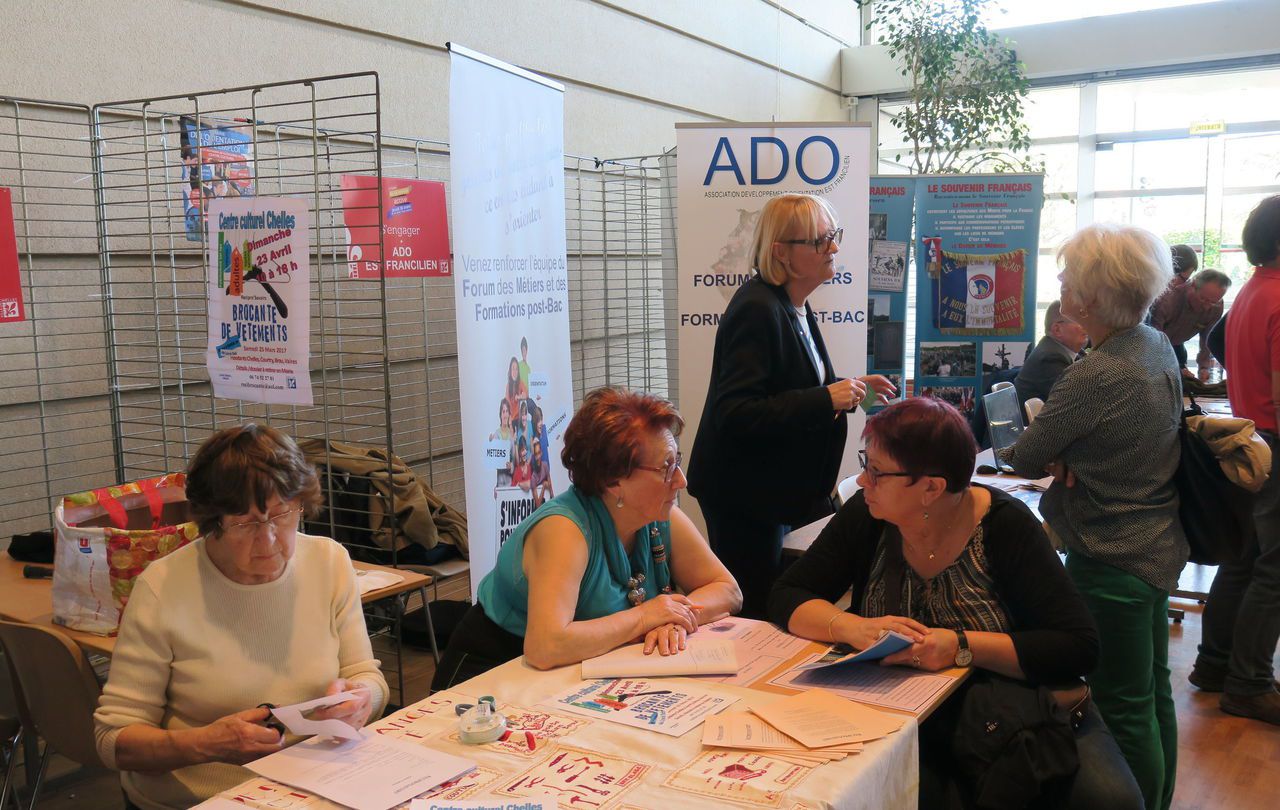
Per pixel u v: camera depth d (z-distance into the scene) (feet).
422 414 14.71
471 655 6.62
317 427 12.99
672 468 6.42
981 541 6.22
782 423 8.49
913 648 5.66
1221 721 10.68
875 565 6.59
